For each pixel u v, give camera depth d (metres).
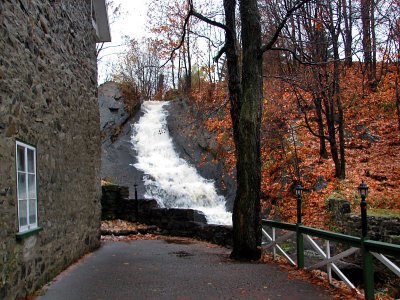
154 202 14.44
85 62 9.75
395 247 4.86
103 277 7.14
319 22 12.21
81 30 9.45
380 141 18.59
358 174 16.16
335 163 16.22
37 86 6.39
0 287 4.79
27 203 5.86
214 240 11.70
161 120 26.08
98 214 10.82
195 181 20.48
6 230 5.02
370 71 22.47
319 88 15.54
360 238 5.62
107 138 23.42
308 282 6.74
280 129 18.81
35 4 6.35
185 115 24.56
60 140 7.64
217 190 19.64
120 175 20.30
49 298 5.82
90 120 10.11
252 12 9.29
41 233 6.45
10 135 5.25
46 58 6.87
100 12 11.64
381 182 15.29
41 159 6.54
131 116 26.12
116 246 11.04
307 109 20.28
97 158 10.74
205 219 16.30
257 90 9.22
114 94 26.34
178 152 22.95
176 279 6.97
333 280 7.02
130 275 7.30
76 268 7.93
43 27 6.74
